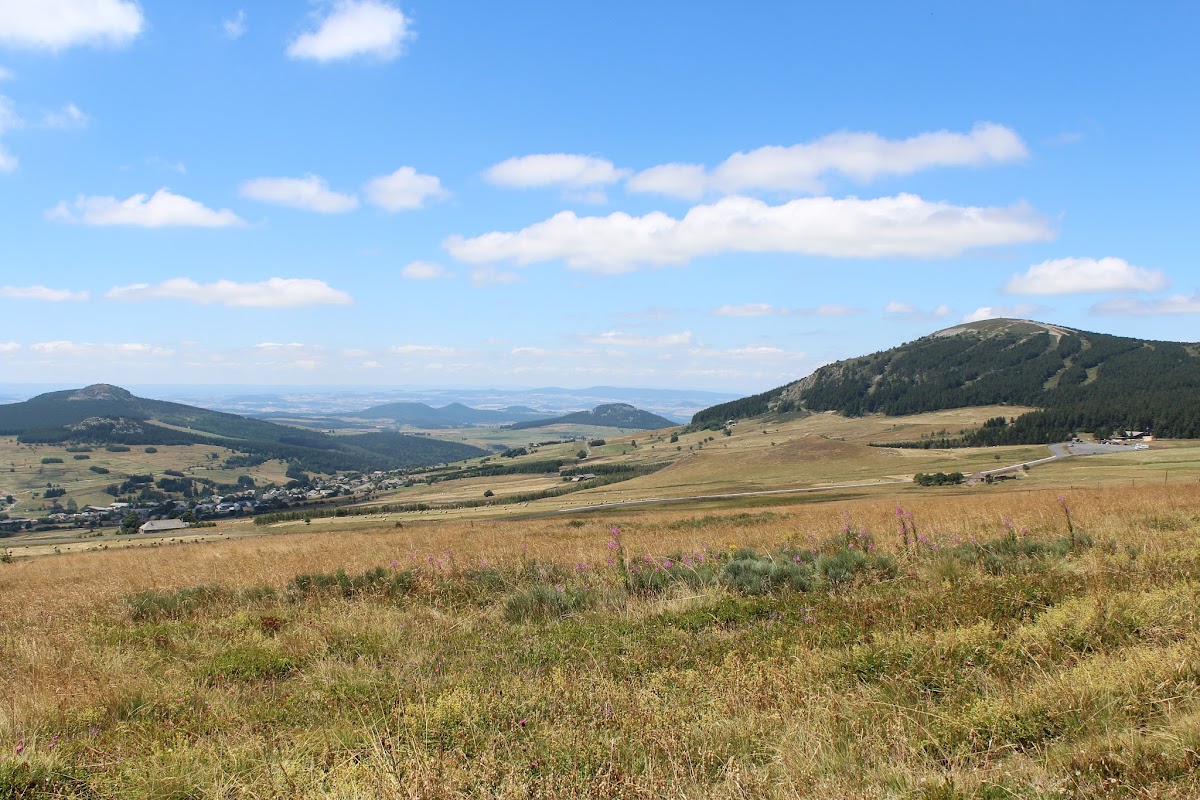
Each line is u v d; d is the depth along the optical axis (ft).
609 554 47.21
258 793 14.51
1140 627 21.02
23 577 65.41
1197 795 11.77
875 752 15.14
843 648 22.40
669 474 545.85
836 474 457.68
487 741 16.25
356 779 14.58
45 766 16.21
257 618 34.58
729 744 15.85
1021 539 40.93
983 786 13.01
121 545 237.04
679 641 25.09
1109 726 15.07
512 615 32.63
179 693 22.18
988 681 18.28
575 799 13.60
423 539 87.81
